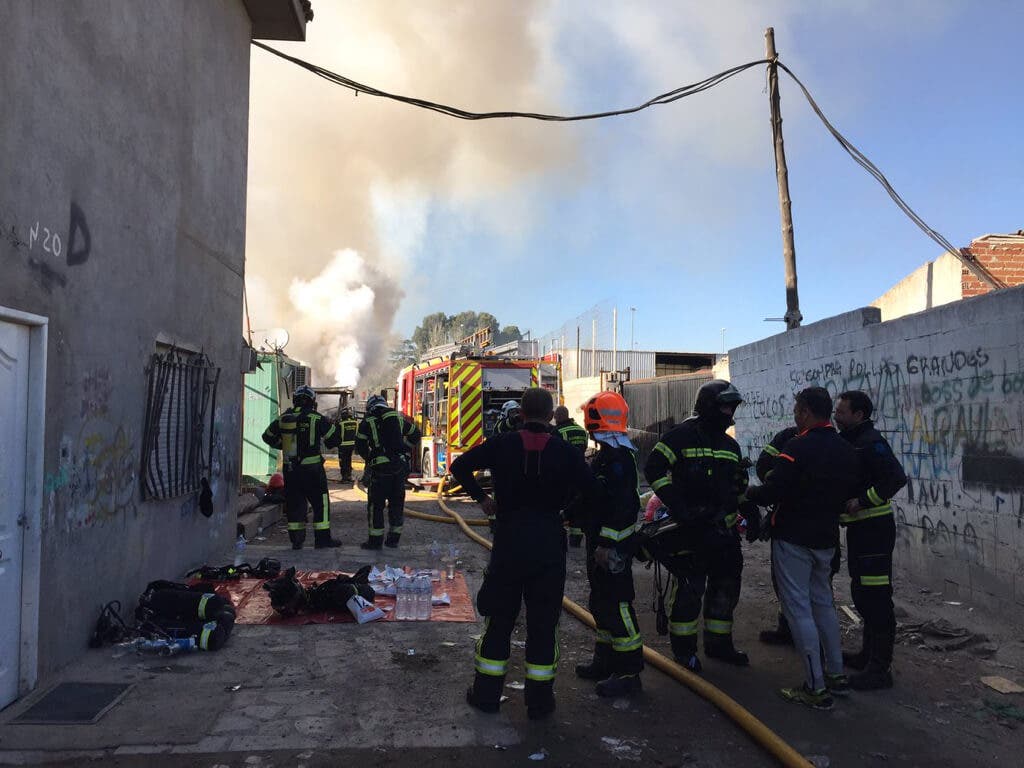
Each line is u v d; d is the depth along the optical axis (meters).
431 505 13.29
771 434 10.40
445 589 6.88
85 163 4.77
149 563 6.02
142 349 5.78
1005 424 5.75
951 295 10.04
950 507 6.44
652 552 4.87
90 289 4.87
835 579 7.41
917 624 5.70
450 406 14.27
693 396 15.21
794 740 3.84
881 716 4.15
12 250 3.93
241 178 8.66
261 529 10.20
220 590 6.45
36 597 4.20
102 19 4.98
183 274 6.71
